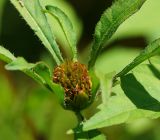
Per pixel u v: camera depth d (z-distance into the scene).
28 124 0.37
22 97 0.38
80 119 0.22
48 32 0.23
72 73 0.22
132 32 0.38
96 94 0.21
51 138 0.38
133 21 0.38
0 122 0.37
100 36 0.22
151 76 0.22
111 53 0.38
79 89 0.22
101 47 0.22
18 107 0.38
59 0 0.38
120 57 0.38
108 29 0.21
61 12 0.22
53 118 0.38
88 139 0.20
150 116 0.20
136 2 0.21
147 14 0.38
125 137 0.38
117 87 0.21
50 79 0.21
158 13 0.38
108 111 0.20
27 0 0.22
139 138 0.38
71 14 0.38
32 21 0.22
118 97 0.20
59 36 0.36
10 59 0.20
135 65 0.20
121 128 0.38
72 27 0.22
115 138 0.38
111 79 0.18
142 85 0.21
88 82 0.22
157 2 0.38
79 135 0.20
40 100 0.37
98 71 0.18
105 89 0.18
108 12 0.21
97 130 0.20
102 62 0.38
